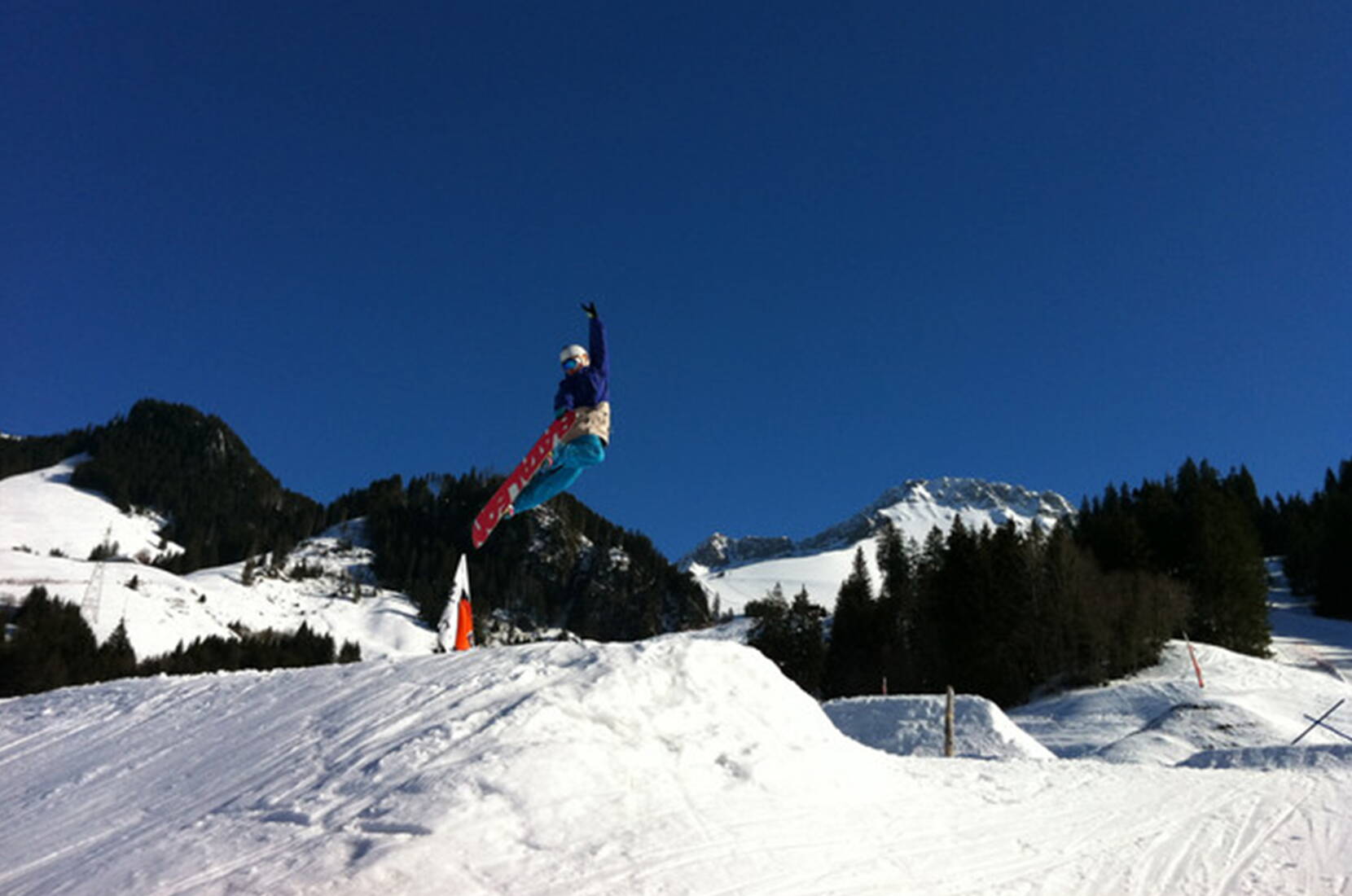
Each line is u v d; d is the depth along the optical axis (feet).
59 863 21.25
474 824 19.76
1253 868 23.57
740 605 586.45
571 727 25.13
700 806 23.15
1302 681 142.31
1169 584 178.60
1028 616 174.40
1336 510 255.29
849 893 19.84
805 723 30.76
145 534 619.67
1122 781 33.37
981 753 70.13
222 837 20.38
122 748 31.99
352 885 17.31
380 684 31.50
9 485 646.74
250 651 305.12
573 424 28.63
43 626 267.18
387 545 535.60
